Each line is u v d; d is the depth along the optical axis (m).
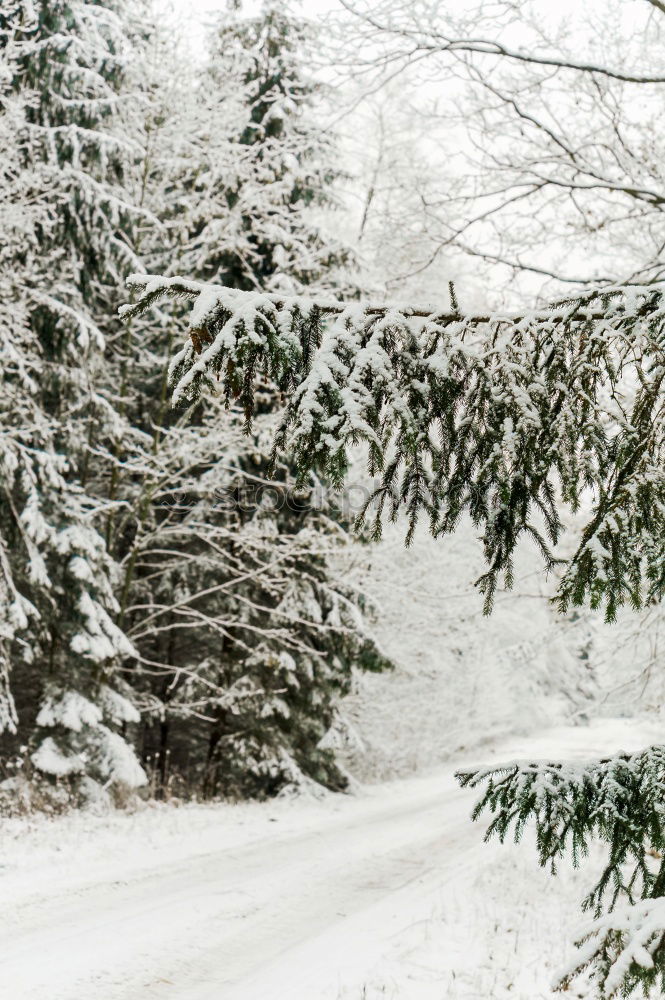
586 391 2.76
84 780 12.52
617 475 2.71
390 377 2.81
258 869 9.18
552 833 3.02
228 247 13.77
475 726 27.14
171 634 17.44
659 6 5.03
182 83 14.15
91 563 12.91
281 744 16.31
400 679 20.97
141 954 6.02
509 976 5.82
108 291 14.89
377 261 13.60
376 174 13.48
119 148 13.12
